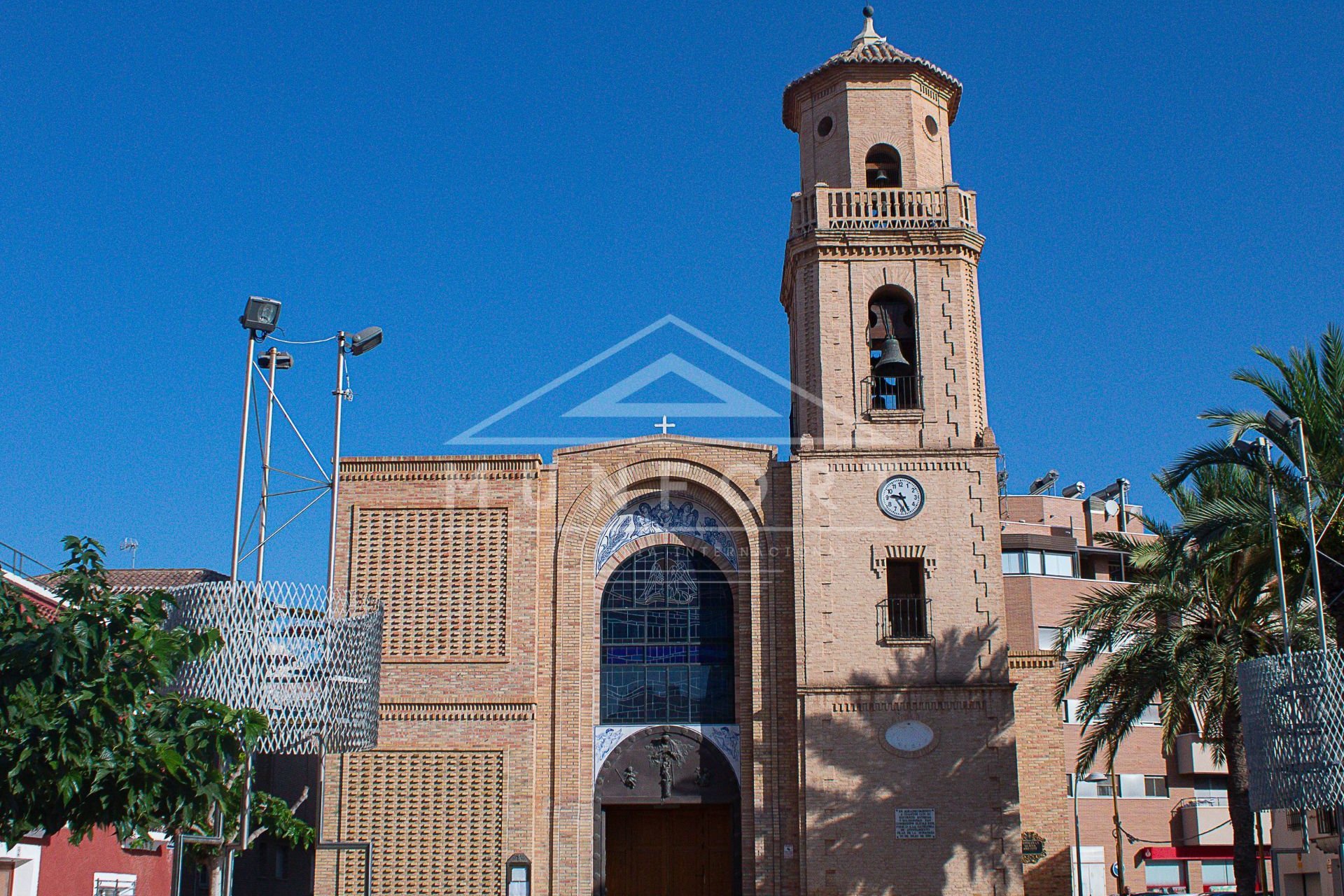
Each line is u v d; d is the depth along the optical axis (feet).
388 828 122.93
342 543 129.80
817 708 123.03
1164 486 97.35
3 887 101.86
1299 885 156.25
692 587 130.31
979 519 127.75
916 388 131.64
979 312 136.36
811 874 119.14
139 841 72.90
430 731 124.88
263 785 163.84
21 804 67.31
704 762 126.00
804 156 141.69
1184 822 229.25
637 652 128.88
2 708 66.85
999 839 119.65
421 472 131.34
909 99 139.23
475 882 121.49
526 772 123.65
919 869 119.14
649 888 126.00
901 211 135.64
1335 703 78.69
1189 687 106.22
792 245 136.15
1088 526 263.90
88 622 68.69
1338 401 92.02
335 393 100.68
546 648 127.54
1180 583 107.34
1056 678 146.92
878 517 127.95
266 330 95.45
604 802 125.08
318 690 86.69
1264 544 96.48
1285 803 79.46
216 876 84.99
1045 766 144.87
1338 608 92.58
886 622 125.29
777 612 127.34
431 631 127.44
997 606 125.39
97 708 66.95
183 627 79.30
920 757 121.70
